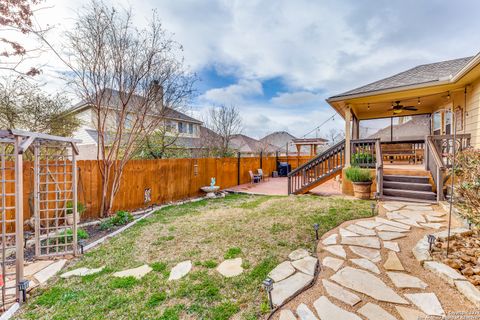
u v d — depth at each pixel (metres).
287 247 3.53
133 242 3.99
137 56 6.11
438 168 5.50
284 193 8.58
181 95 7.30
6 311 2.25
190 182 8.27
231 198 8.00
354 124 10.70
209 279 2.70
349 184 7.44
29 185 4.87
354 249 3.35
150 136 8.27
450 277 2.45
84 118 7.42
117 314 2.17
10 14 4.42
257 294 2.39
